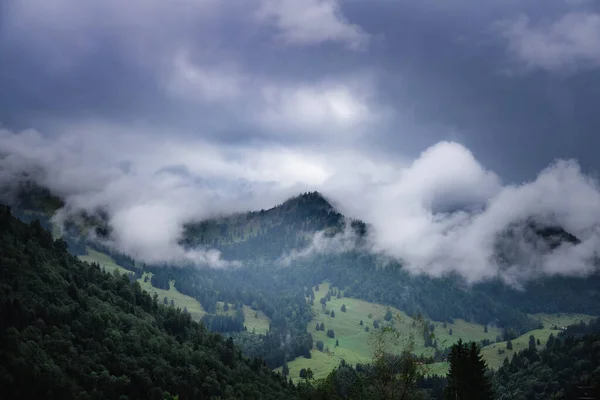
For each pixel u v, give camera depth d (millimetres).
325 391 157875
